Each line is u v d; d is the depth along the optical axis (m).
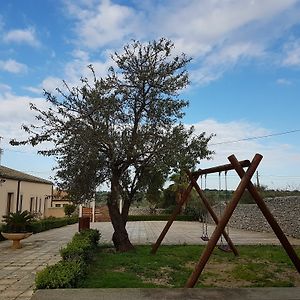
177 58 15.20
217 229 6.51
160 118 11.21
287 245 7.33
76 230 22.08
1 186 21.88
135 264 9.08
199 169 11.05
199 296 4.67
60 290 4.82
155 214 36.03
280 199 18.72
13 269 8.76
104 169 11.26
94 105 10.70
